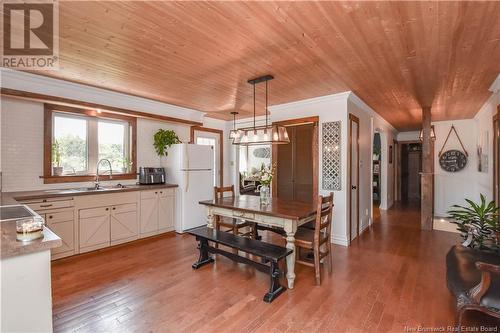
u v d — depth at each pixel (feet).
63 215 10.68
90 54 8.43
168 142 15.67
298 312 7.04
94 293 8.06
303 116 14.40
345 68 9.45
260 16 6.14
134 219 13.25
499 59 8.54
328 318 6.76
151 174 14.99
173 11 5.95
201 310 7.15
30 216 6.60
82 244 11.27
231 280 8.99
